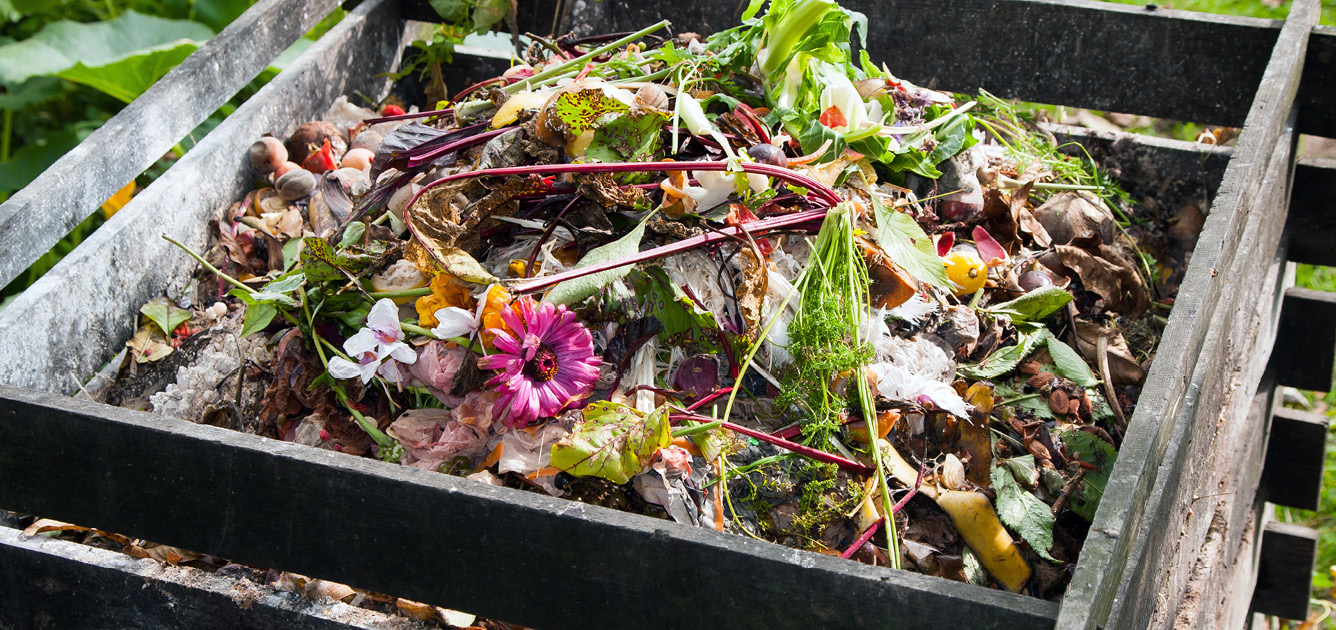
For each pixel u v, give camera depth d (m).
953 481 1.83
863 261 1.86
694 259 1.83
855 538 1.80
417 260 1.83
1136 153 2.31
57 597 1.79
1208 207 2.29
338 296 1.88
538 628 1.68
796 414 1.85
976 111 2.32
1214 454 1.92
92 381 1.99
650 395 1.83
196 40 3.00
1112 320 2.04
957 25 2.31
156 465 1.71
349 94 2.35
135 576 1.77
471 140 1.92
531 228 1.87
